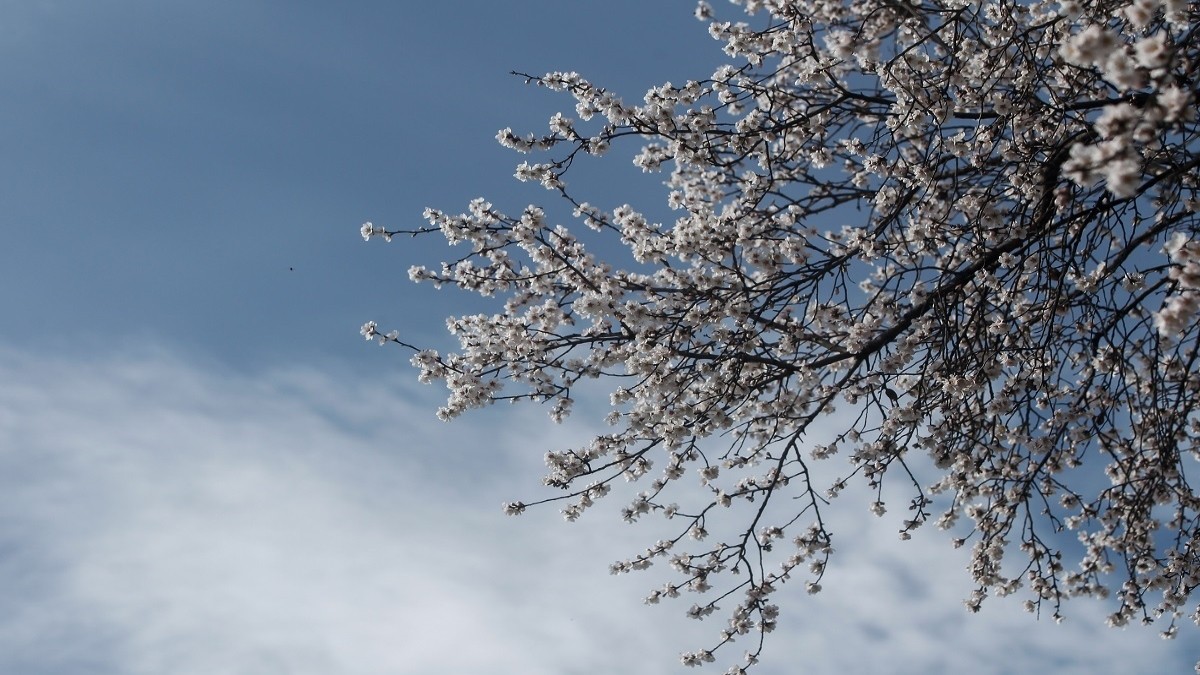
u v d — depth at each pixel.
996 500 7.85
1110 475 7.71
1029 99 7.06
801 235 8.07
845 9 7.20
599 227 8.63
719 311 7.73
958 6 6.87
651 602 8.45
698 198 9.88
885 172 7.82
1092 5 6.41
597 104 8.08
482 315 8.78
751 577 8.23
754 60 7.74
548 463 8.43
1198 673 7.28
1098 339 7.06
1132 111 3.82
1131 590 7.71
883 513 8.12
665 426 8.19
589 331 8.62
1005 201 8.05
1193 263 4.59
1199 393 6.75
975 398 7.42
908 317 7.50
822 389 8.02
